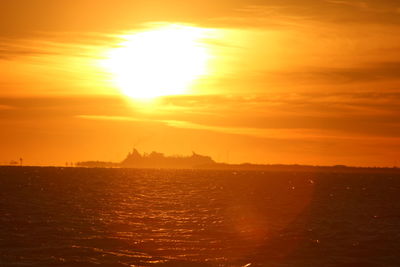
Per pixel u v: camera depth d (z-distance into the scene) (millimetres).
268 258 198875
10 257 190625
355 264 191750
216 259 195125
